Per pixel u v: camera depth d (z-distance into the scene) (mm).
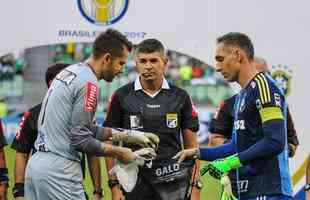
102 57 11945
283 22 17375
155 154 12602
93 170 13883
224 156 11617
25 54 18047
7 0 17359
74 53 18203
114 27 17375
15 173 13289
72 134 11641
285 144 10930
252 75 11242
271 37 17406
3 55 17500
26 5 17375
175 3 17359
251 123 11141
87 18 17375
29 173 11891
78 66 11922
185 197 13773
